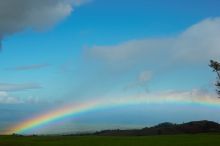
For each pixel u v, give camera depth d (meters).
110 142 74.75
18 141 79.00
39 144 71.38
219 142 71.12
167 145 66.56
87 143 72.75
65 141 78.56
